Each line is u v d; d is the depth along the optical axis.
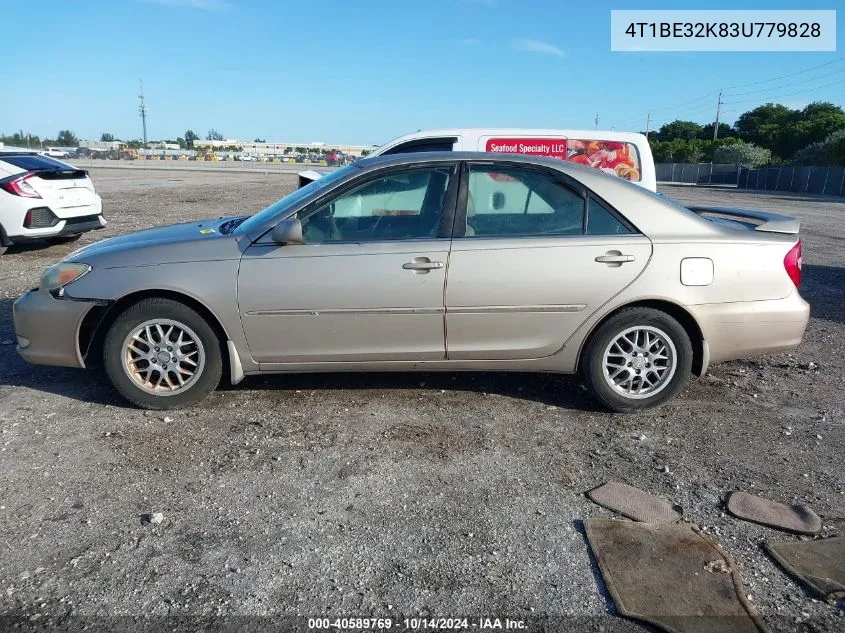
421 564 2.74
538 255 4.03
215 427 4.01
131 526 2.98
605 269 4.05
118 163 61.06
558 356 4.21
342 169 4.49
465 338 4.13
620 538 2.91
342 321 4.06
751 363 5.39
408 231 4.11
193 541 2.87
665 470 3.56
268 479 3.40
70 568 2.68
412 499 3.23
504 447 3.80
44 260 9.34
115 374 4.12
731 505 3.19
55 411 4.21
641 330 4.18
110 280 4.04
